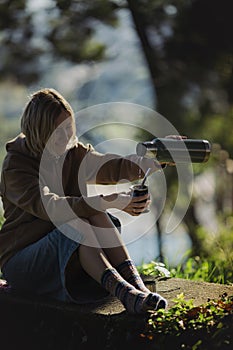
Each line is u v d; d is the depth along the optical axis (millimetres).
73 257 6090
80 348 5961
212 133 15875
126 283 5848
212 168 16078
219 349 5488
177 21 15594
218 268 9789
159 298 5715
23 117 6270
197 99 15930
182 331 5621
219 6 15312
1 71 16453
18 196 6195
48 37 16203
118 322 5781
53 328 6121
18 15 16188
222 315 5746
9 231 6469
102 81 18953
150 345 5637
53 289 6301
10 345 6391
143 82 18562
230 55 15469
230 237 11797
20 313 6320
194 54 15625
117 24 16328
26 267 6359
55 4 15891
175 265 10523
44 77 17156
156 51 15914
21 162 6293
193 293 6562
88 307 6070
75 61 16625
